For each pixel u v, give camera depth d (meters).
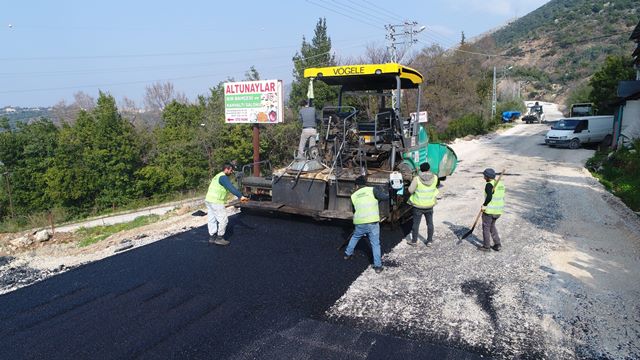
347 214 6.79
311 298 4.96
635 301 4.79
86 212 22.53
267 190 8.05
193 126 27.00
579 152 18.86
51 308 4.93
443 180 12.20
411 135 8.76
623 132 16.05
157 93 64.56
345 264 5.95
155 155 26.06
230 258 6.26
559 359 3.77
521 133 30.48
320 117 8.48
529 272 5.61
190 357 3.86
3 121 26.14
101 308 4.86
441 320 4.45
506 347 3.96
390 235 7.20
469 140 25.70
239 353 3.90
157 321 4.52
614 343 3.99
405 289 5.16
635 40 21.19
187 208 10.63
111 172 23.61
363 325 4.36
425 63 33.19
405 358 3.79
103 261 6.39
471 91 33.84
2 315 4.80
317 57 27.48
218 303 4.88
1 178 22.97
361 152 7.43
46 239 8.91
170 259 6.32
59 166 22.88
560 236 7.05
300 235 7.19
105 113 23.95
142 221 10.05
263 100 10.58
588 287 5.16
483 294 5.01
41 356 3.95
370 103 9.13
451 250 6.46
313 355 3.85
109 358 3.88
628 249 6.41
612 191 10.48
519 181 11.93
